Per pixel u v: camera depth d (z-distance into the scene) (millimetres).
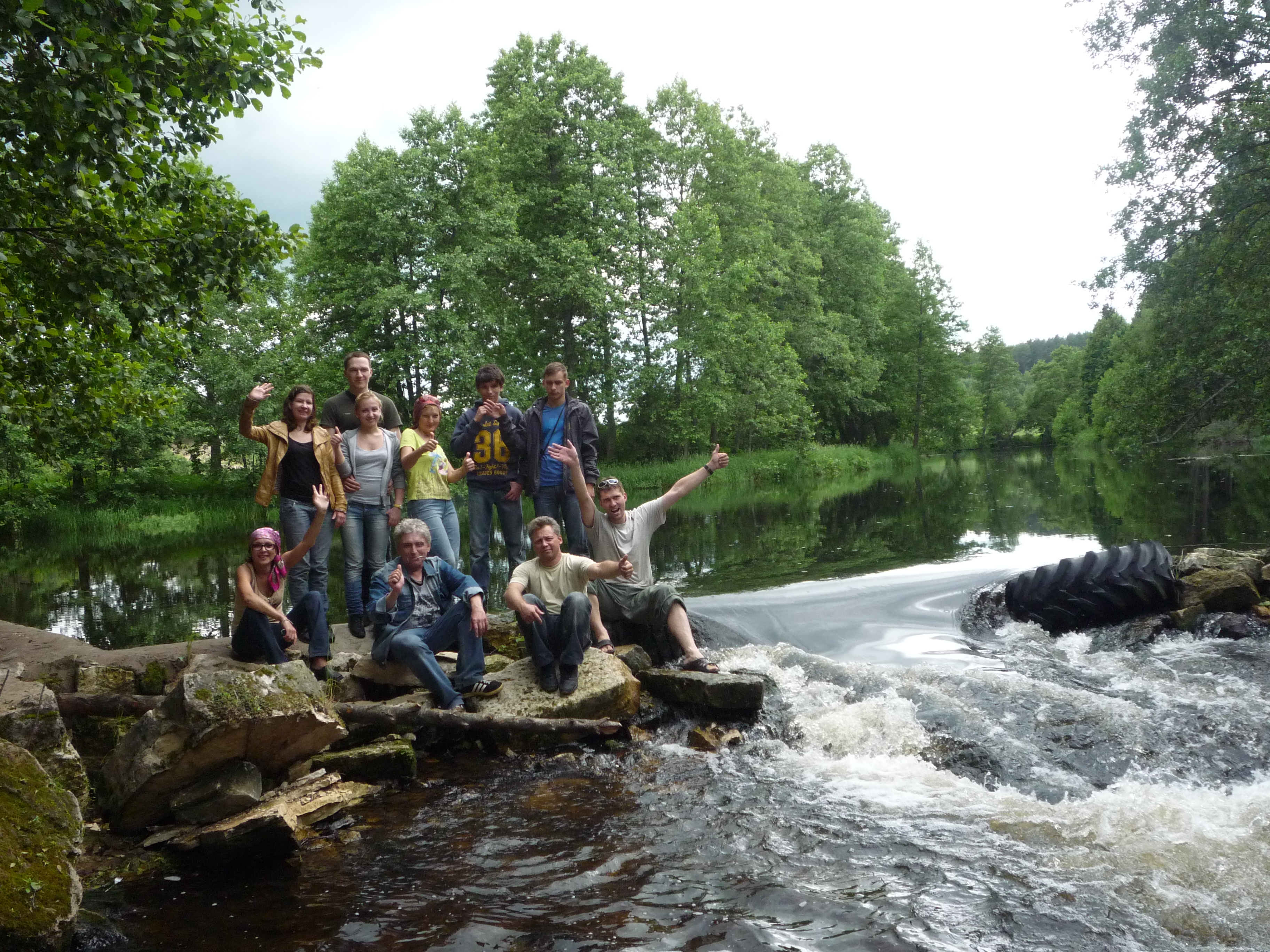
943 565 9750
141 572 14281
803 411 35719
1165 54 17500
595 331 31516
